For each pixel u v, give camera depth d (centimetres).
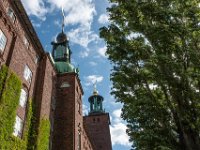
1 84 1888
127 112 1541
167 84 1370
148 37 1372
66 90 3494
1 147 1703
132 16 1401
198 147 1224
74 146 2962
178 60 1262
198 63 1206
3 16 2098
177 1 1279
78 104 3656
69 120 3183
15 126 2033
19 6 2414
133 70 1491
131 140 1515
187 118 1275
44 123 2542
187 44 1252
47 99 2828
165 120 1450
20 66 2302
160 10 1262
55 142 3000
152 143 1374
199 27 1203
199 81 1218
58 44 4475
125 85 1541
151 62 1358
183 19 1259
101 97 7394
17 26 2412
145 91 1506
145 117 1472
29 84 2500
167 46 1277
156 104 1452
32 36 2758
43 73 2869
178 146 1345
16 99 2041
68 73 3678
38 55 2977
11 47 2191
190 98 1283
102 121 6769
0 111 1775
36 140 2264
